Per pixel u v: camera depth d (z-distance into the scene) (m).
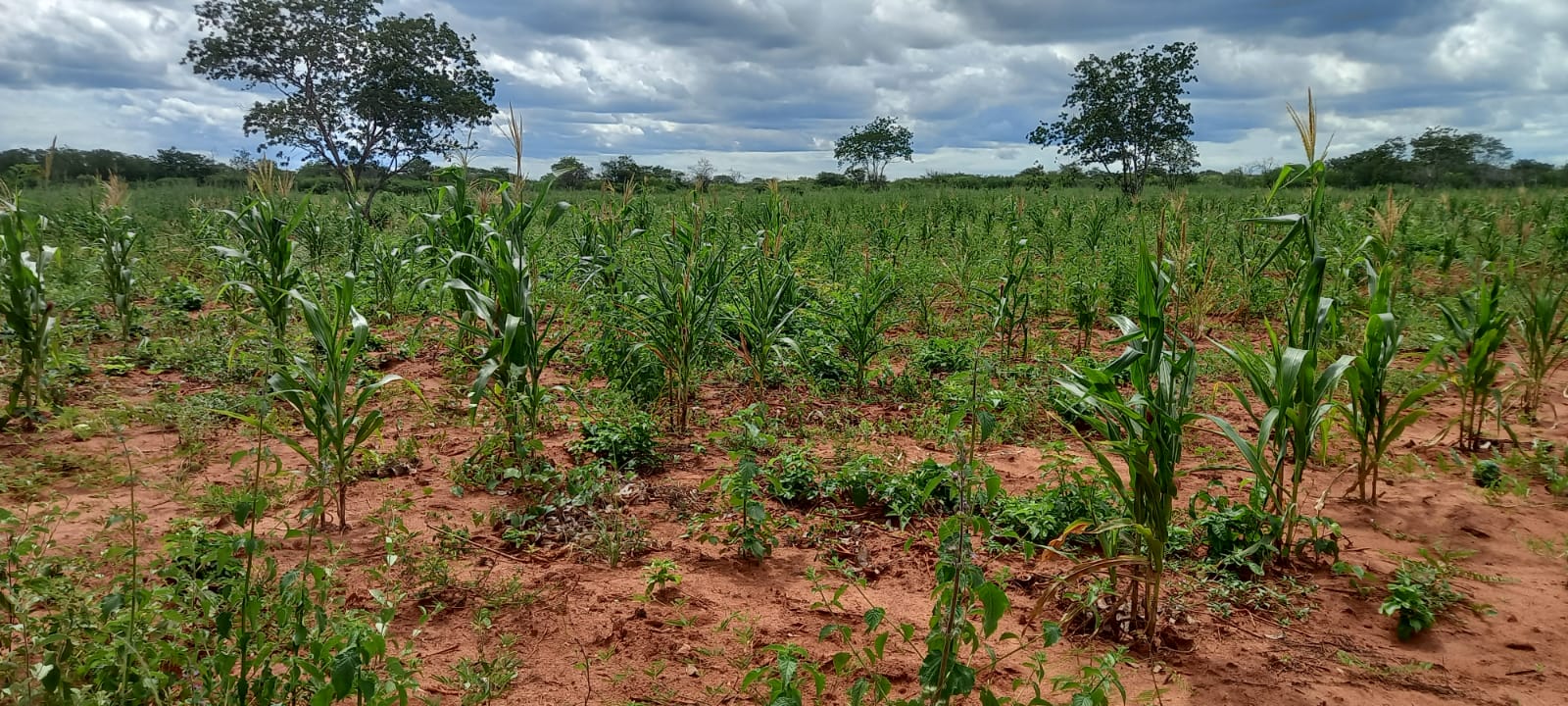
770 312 7.38
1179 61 32.12
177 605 3.45
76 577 3.46
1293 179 4.79
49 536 4.19
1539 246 12.75
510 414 5.86
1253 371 4.58
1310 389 4.42
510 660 3.50
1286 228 16.78
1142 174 33.19
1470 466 5.91
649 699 3.33
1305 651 3.75
